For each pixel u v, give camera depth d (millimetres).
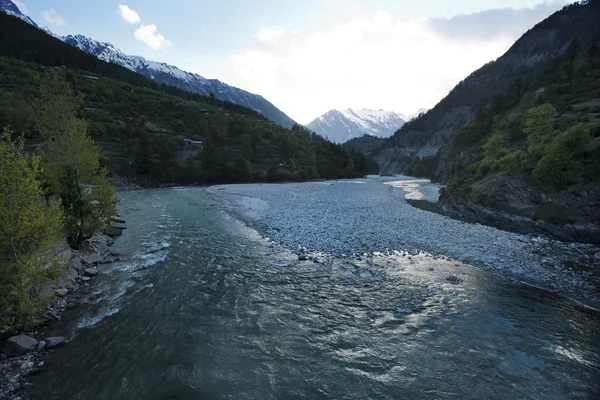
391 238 26750
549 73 104250
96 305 14242
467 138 106125
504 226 34094
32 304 11758
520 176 35719
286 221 33562
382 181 127875
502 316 14109
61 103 23453
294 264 20688
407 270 19719
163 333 12258
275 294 16188
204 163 94062
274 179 109312
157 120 124500
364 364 10812
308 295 16141
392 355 11305
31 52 163125
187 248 23469
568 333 12781
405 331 12867
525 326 13281
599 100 61125
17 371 9656
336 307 14891
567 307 15055
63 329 12180
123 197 53625
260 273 19000
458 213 42125
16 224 11133
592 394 9391
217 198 54375
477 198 39562
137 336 11961
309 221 33531
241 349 11484
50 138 23594
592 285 17703
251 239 26531
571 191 30406
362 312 14438
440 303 15367
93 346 11203
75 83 131500
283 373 10289
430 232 29109
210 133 120188
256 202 49375
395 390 9609
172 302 14852
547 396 9344
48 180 19781
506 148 58969
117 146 87438
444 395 9414
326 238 26625
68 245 19406
